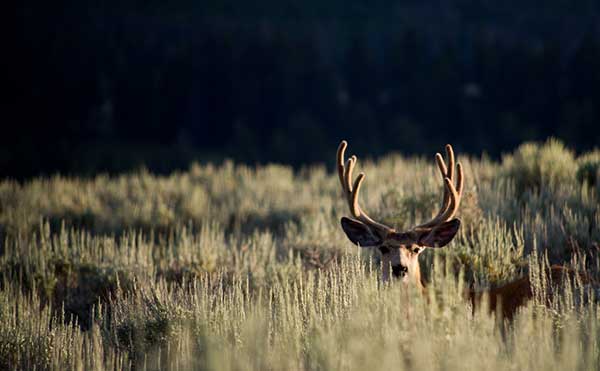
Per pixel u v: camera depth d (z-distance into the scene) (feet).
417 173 176.76
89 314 120.16
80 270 136.05
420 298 82.48
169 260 139.85
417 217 143.33
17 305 116.88
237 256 135.85
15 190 221.66
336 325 84.07
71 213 188.44
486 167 183.21
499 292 97.55
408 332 77.82
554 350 78.07
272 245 151.02
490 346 75.46
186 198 201.26
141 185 232.32
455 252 118.32
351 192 105.81
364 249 129.90
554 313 86.89
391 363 72.28
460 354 73.10
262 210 189.57
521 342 76.18
